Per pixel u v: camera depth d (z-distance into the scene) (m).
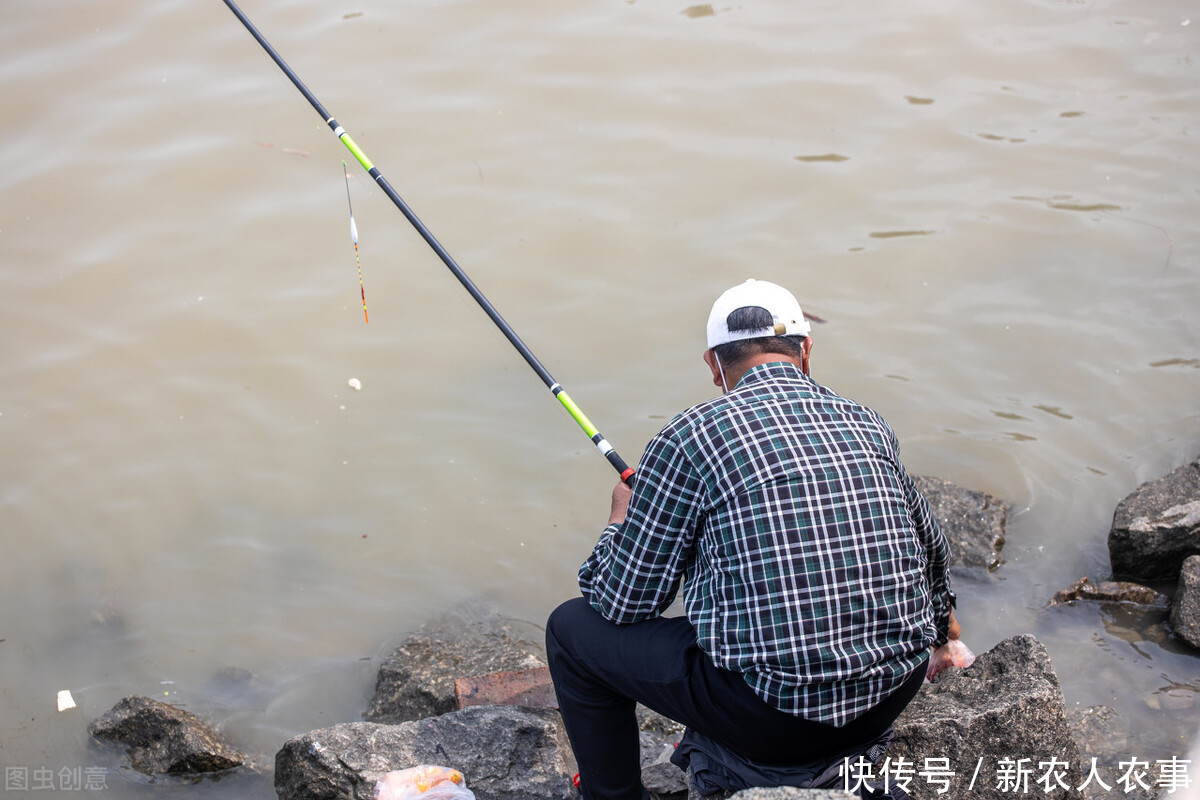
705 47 7.75
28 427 5.41
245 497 5.08
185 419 5.44
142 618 4.59
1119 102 7.10
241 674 4.34
